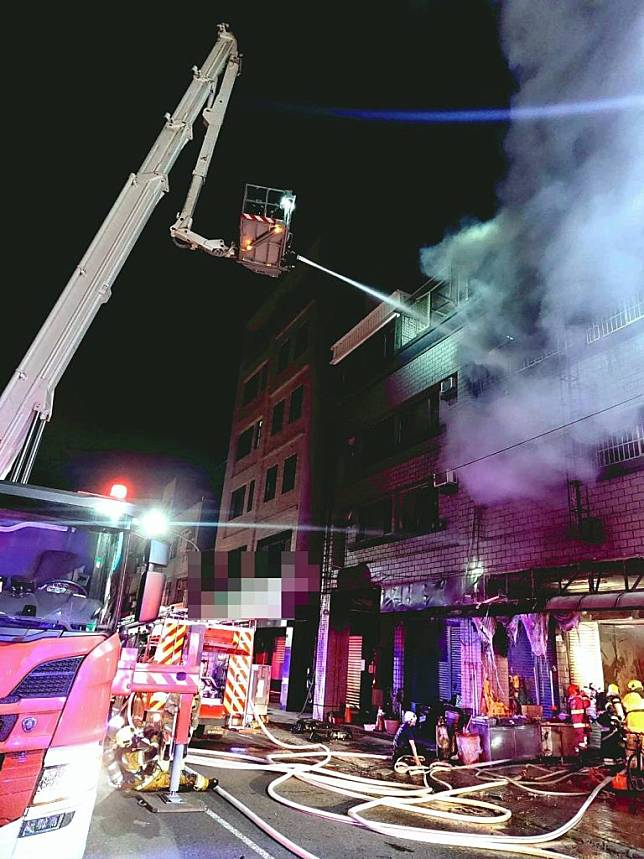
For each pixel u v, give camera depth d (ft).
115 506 16.79
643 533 31.60
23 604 14.62
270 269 27.32
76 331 23.06
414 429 54.80
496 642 40.83
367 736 42.83
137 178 26.21
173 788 19.99
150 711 24.06
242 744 34.12
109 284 24.31
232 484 97.81
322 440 71.82
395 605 47.83
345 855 16.24
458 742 31.68
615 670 37.93
